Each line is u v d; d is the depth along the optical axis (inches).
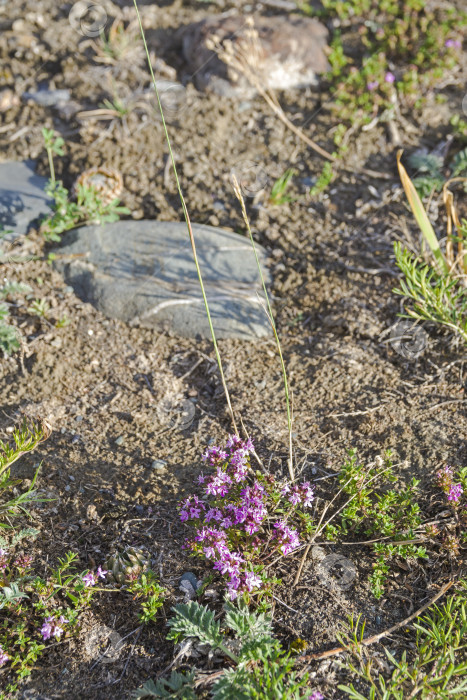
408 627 95.7
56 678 91.7
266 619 95.3
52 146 158.2
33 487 112.3
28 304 144.7
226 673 86.6
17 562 99.9
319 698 83.6
